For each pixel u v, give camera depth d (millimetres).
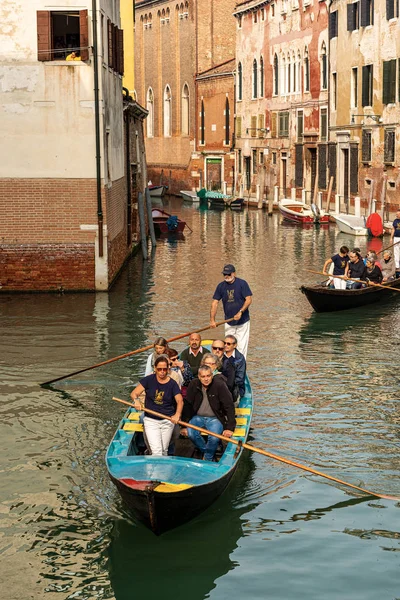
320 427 14383
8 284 25781
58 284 25891
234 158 71750
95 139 25031
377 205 45094
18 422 14742
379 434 14062
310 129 54969
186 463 11289
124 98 33094
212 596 9602
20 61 24656
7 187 25188
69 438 14000
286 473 12656
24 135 24953
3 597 9633
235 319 16578
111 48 27875
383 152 44156
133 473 10992
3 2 24438
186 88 81375
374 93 44938
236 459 11617
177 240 42438
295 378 17141
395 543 10719
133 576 10016
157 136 89750
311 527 11102
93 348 19484
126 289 26938
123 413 15172
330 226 47844
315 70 53781
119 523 11195
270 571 10094
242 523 11195
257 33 64438
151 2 89062
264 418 14797
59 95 24812
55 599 9609
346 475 12562
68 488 12133
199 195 68812
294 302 25062
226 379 13477
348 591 9688
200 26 77625
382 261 28797
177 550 10547
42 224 25469
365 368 17875
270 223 50438
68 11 24516
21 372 17609
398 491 12102
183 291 26797
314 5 53438
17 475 12562
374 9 44719
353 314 23328
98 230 25594
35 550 10547
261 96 64312
